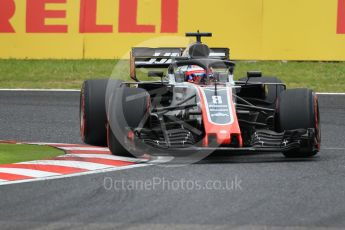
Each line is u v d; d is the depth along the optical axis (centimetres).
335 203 2314
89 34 6525
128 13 6462
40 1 6550
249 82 3484
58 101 5197
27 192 2473
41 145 3612
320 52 6425
